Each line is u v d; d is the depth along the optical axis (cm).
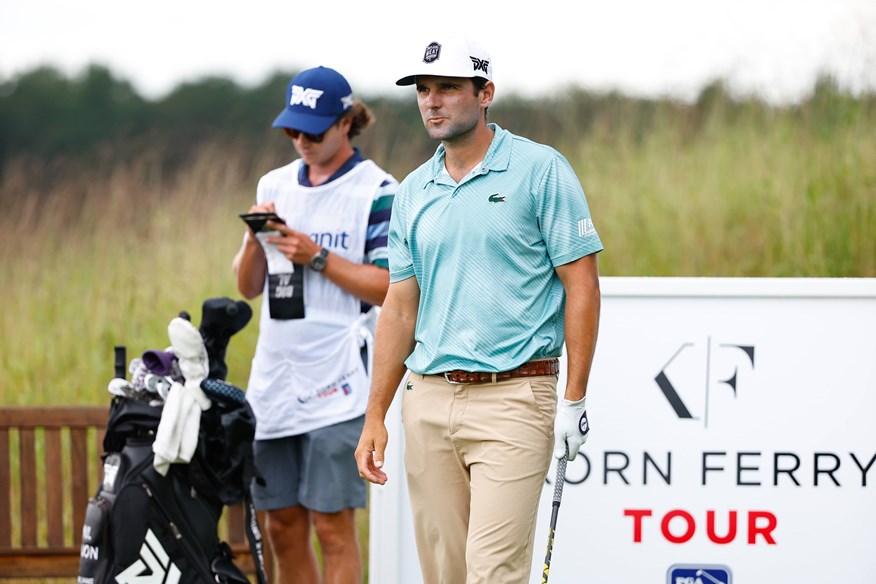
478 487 1328
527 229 1323
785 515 1609
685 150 3366
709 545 1612
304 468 1677
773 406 1611
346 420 1652
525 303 1326
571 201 1315
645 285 1612
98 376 2695
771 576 1611
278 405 1673
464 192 1338
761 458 1611
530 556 1340
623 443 1612
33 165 4662
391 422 1630
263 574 1544
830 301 1606
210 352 1572
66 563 1827
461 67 1309
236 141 4738
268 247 1670
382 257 1670
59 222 3538
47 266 3186
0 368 2722
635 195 3156
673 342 1612
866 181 3080
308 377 1664
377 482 1393
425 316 1383
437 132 1328
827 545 1608
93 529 1491
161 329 2834
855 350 1605
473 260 1330
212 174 3603
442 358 1348
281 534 1720
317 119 1647
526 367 1327
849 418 1606
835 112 3372
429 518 1394
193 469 1491
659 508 1614
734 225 3052
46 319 2878
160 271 3017
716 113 3481
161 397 1502
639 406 1614
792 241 2966
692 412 1614
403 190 1414
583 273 1318
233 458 1514
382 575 1628
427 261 1365
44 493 2295
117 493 1484
